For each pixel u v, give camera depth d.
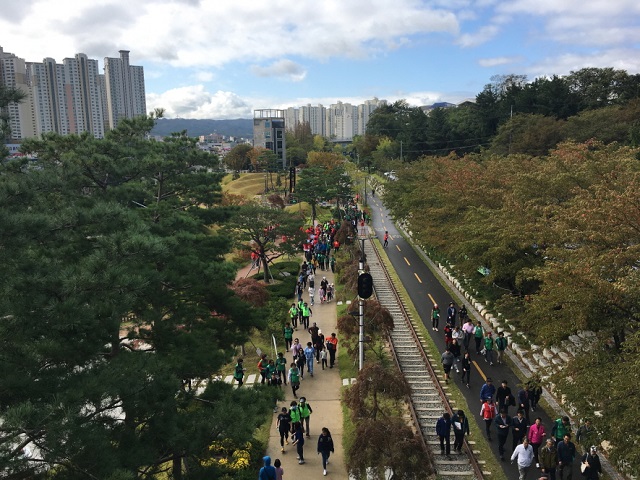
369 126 135.75
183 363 12.88
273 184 97.94
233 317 16.41
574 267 15.41
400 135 106.50
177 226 17.06
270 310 29.64
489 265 26.59
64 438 8.70
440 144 99.38
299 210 68.94
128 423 11.41
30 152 19.23
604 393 13.07
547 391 20.80
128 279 10.51
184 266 14.73
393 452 13.57
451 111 111.00
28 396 9.46
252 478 16.02
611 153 30.42
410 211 45.38
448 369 22.14
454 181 35.19
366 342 24.30
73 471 9.64
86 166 16.91
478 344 24.95
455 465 16.48
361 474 14.44
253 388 13.51
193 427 11.56
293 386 21.66
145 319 13.51
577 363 14.74
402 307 31.83
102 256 10.83
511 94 89.62
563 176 25.03
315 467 16.94
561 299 15.63
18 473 8.77
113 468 9.25
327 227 55.16
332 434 18.91
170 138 22.03
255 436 18.81
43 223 10.47
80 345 10.80
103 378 10.09
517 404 20.25
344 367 24.78
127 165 17.94
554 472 15.05
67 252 12.58
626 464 13.23
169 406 11.42
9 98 13.02
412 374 23.08
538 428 16.05
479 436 18.11
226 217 22.92
